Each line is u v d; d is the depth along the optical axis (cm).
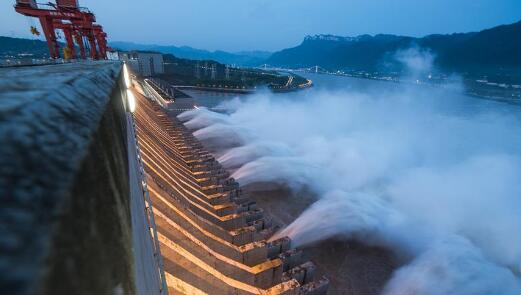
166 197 2155
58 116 226
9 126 164
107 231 235
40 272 93
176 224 1900
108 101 408
